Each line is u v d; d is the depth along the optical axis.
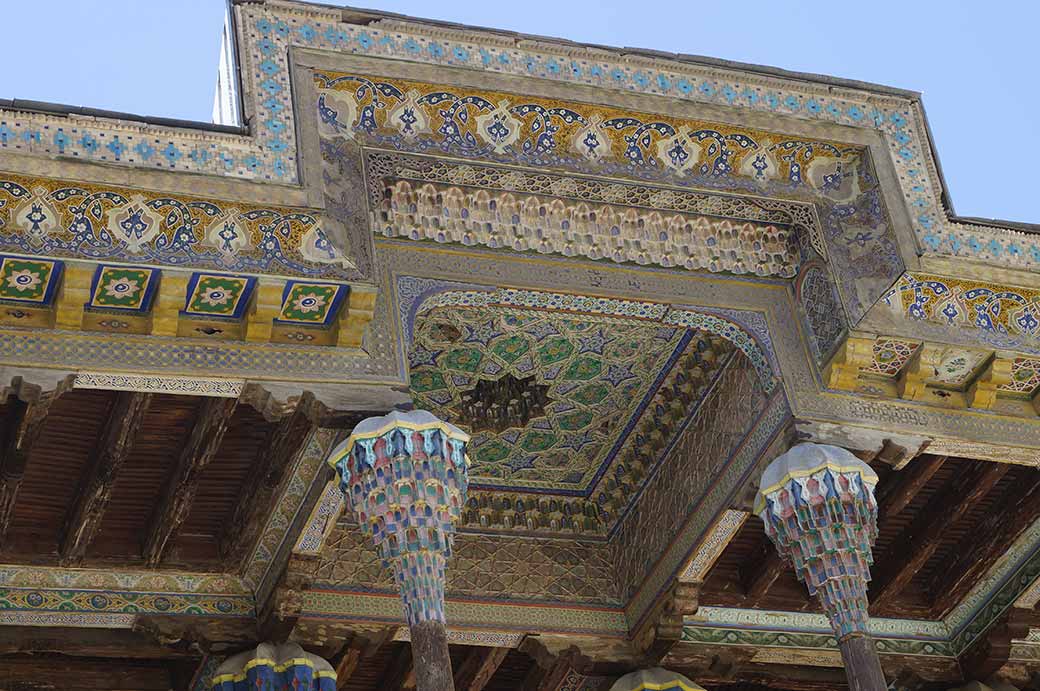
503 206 11.50
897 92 12.40
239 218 10.26
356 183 10.89
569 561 13.67
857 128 12.20
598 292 11.48
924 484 12.91
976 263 11.78
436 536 10.28
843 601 10.95
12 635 11.85
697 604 12.94
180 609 12.27
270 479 11.64
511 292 11.30
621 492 13.70
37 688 12.70
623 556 13.66
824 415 11.56
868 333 11.52
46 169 9.80
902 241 11.70
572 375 12.77
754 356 11.84
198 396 11.16
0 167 9.71
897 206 11.86
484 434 13.16
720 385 12.49
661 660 13.34
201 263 10.05
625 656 13.38
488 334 12.28
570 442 13.41
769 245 12.09
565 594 13.52
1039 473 13.20
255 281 10.15
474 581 13.33
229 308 10.30
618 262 11.64
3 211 9.74
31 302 9.94
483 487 13.67
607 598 13.61
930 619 14.34
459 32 11.49
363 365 10.55
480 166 11.34
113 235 9.93
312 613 12.55
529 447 13.39
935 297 11.78
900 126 12.29
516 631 13.24
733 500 12.09
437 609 10.09
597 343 12.49
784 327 11.87
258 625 12.37
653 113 11.73
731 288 11.89
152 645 12.24
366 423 10.38
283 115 10.68
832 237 11.95
